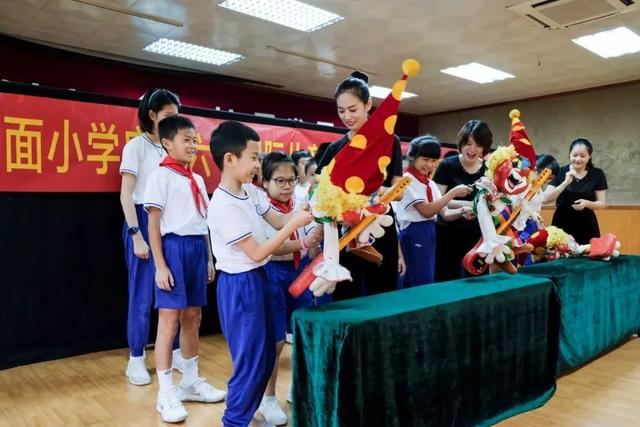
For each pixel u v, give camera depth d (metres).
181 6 4.27
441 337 1.49
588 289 2.33
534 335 1.87
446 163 2.44
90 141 2.53
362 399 1.27
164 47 5.46
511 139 2.11
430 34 4.96
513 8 4.27
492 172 1.95
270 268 1.91
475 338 1.61
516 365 1.79
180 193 1.92
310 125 3.36
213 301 3.08
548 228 2.62
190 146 1.94
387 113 1.36
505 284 1.84
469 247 2.36
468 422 1.62
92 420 1.84
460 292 1.68
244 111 7.28
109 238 2.65
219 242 1.53
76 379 2.27
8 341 2.38
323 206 1.38
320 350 1.30
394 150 1.71
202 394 2.00
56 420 1.84
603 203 3.07
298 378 1.37
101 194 2.62
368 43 5.27
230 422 1.48
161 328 1.87
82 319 2.60
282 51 5.57
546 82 7.05
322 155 1.95
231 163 1.48
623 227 5.18
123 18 4.53
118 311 2.71
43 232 2.45
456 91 7.63
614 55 5.71
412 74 1.35
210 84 6.87
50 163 2.42
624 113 7.13
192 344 2.02
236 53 5.66
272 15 4.50
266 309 1.54
